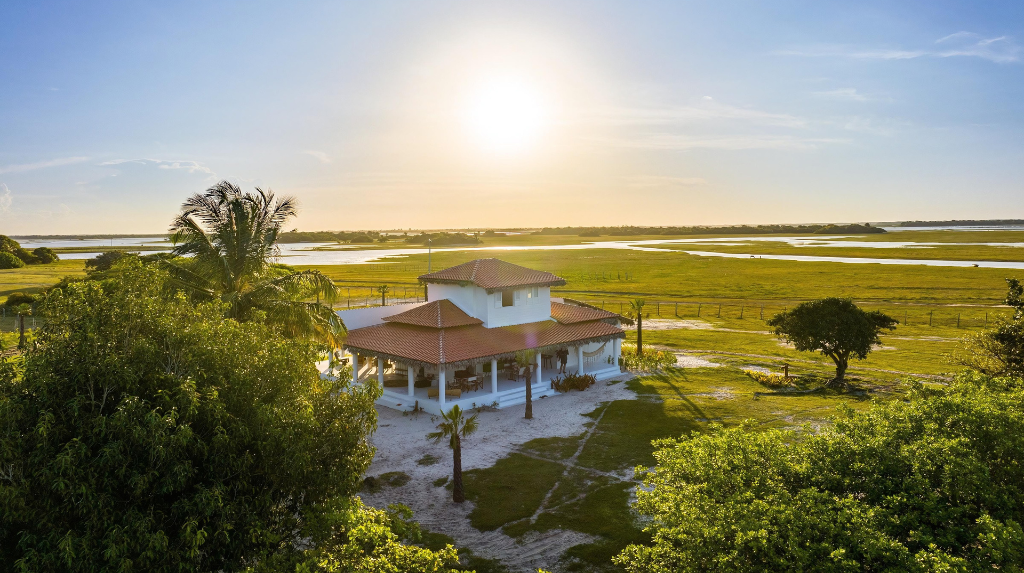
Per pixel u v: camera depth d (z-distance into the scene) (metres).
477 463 26.20
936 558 9.80
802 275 107.31
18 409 10.66
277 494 13.75
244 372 13.55
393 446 28.52
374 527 12.83
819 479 12.58
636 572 14.11
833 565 10.15
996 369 28.31
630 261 147.75
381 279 105.44
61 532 10.41
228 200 28.19
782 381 38.88
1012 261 126.19
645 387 38.88
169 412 11.30
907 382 17.27
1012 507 11.22
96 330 12.65
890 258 142.25
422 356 34.38
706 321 66.56
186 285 26.78
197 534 10.84
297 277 29.58
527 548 19.06
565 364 42.97
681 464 14.20
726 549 11.60
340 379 16.50
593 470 25.12
